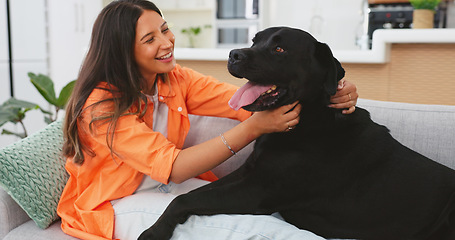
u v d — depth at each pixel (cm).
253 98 121
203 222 119
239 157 168
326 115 130
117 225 131
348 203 127
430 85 232
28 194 133
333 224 129
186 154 125
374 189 127
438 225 120
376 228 125
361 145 129
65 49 500
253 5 573
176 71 161
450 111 151
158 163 125
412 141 149
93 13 547
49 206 138
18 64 437
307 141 129
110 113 128
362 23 548
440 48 225
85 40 537
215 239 115
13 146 138
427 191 123
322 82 126
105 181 139
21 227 139
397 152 131
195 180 156
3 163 130
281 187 128
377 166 129
